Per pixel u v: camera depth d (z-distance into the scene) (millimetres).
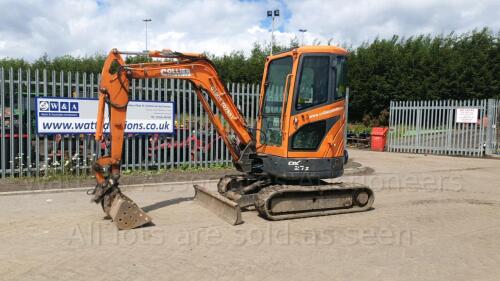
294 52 7137
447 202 8555
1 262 4926
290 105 7070
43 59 37344
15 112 10062
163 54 6945
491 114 17406
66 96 10516
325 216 7230
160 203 7980
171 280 4473
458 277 4676
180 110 11938
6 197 8273
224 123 9852
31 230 6148
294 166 7133
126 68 6621
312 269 4824
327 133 7359
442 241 5957
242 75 36594
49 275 4570
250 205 7402
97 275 4586
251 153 7758
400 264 5035
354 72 33875
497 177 12039
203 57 7309
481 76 31344
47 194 8586
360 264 5008
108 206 6453
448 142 18328
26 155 10305
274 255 5258
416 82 31953
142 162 11609
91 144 10797
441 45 33875
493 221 7109
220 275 4617
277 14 25234
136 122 11242
